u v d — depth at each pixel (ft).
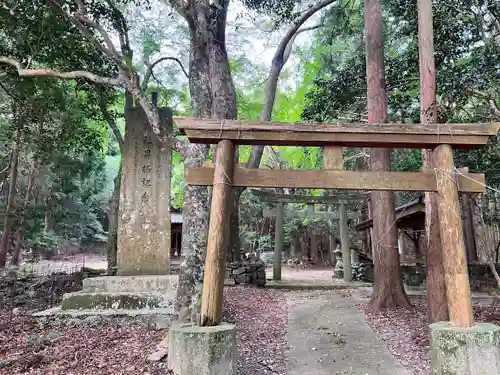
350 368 16.49
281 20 35.01
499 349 11.72
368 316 26.23
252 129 13.50
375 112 29.01
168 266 26.13
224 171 13.34
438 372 12.00
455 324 12.38
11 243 57.36
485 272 42.09
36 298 30.78
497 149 30.58
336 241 84.02
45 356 15.90
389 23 38.42
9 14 27.40
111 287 24.18
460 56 29.45
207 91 21.67
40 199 55.31
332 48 49.42
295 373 16.01
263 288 41.73
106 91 36.58
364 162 61.00
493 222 48.19
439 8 27.84
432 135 13.51
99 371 14.24
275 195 50.62
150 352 16.19
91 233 89.45
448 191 13.17
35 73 21.01
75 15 22.70
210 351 11.79
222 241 12.93
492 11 26.40
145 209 26.53
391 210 29.53
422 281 41.98
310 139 13.52
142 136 27.25
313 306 30.89
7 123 42.98
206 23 23.03
